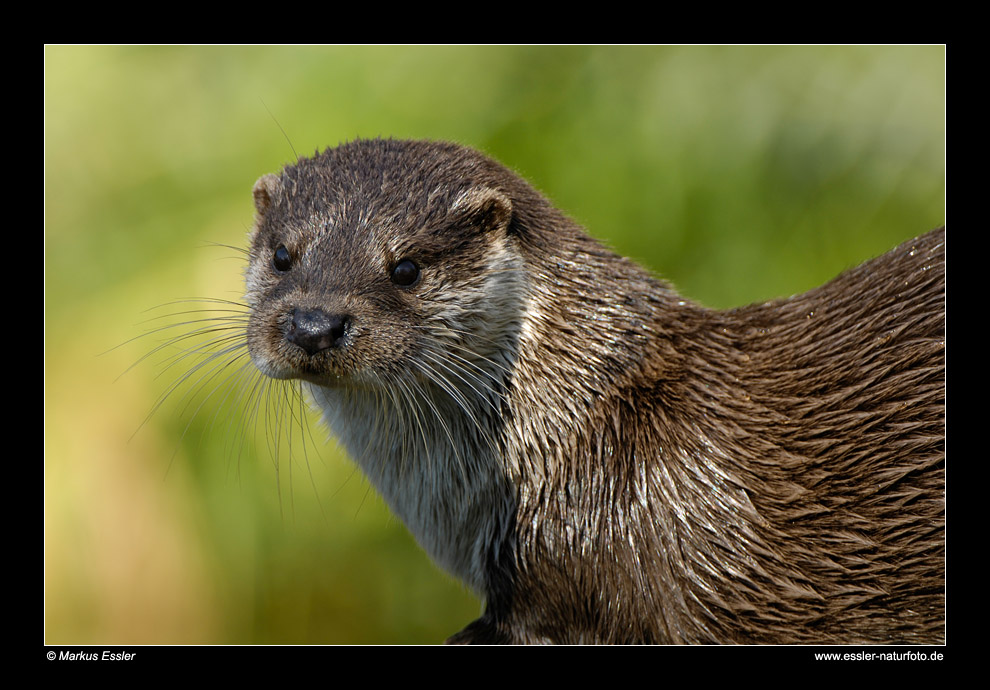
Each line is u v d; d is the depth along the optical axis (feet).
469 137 77.66
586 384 47.39
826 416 46.42
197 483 75.46
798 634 45.60
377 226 46.55
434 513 49.93
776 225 76.28
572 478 47.03
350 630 80.69
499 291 47.65
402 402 48.70
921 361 45.96
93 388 76.07
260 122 79.05
